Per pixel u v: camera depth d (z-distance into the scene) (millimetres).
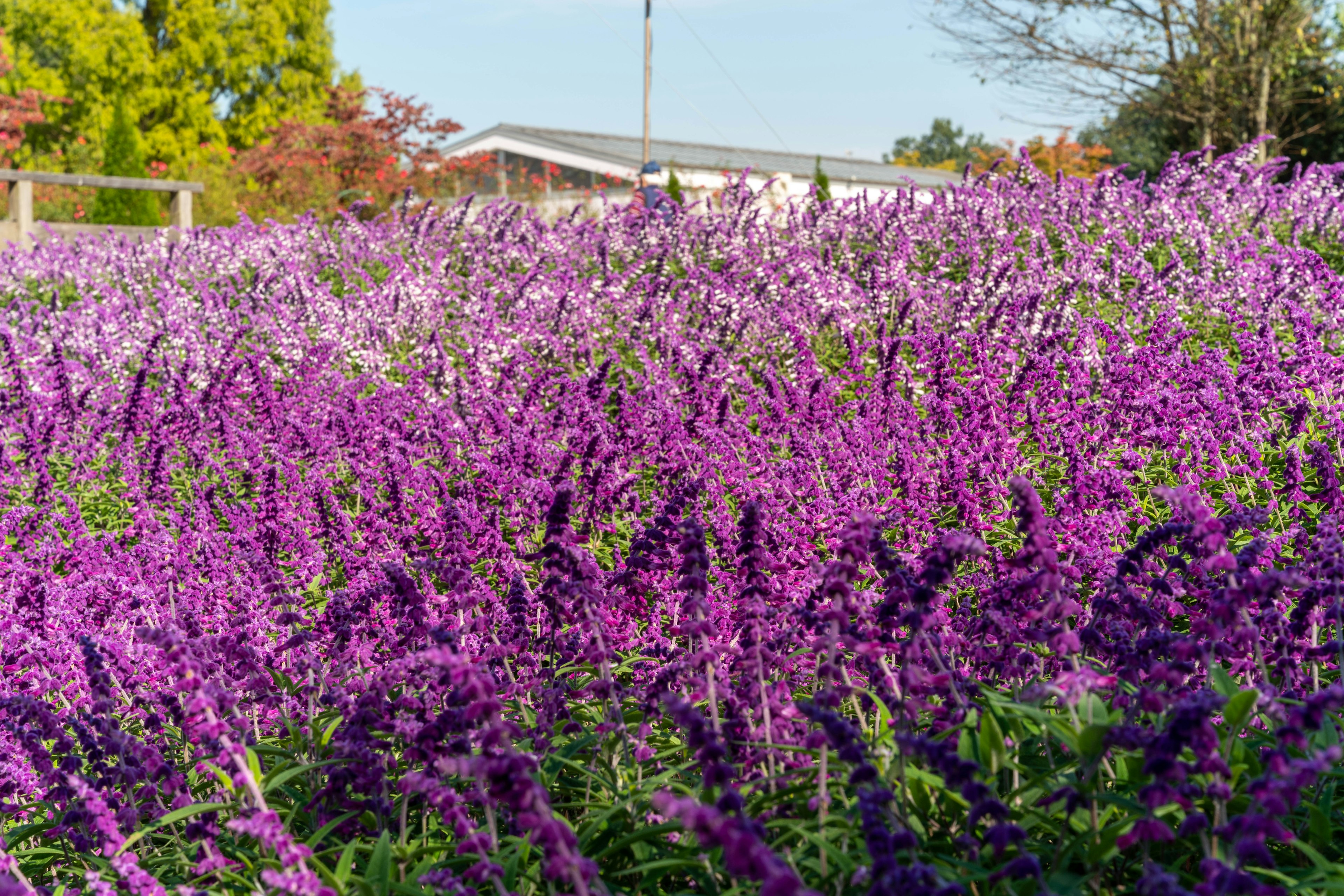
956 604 5262
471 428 8523
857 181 41969
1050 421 7320
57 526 7297
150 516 7172
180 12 58875
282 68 63781
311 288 12242
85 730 3980
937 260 13414
